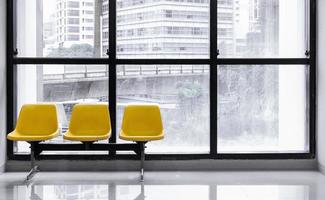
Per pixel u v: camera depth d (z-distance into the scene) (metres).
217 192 4.29
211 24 5.43
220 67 5.56
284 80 5.62
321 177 4.99
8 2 5.30
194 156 5.46
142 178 4.82
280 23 5.58
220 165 5.48
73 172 5.29
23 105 5.14
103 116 5.15
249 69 5.59
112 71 5.42
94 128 5.12
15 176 5.04
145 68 5.54
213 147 5.48
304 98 5.65
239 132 5.65
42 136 4.81
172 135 5.64
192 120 5.62
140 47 5.51
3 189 4.38
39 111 5.14
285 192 4.28
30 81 5.53
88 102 5.53
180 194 4.20
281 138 5.66
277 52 5.59
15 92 5.46
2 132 5.19
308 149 5.55
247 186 4.55
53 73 5.51
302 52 5.59
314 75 5.46
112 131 5.43
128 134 5.10
